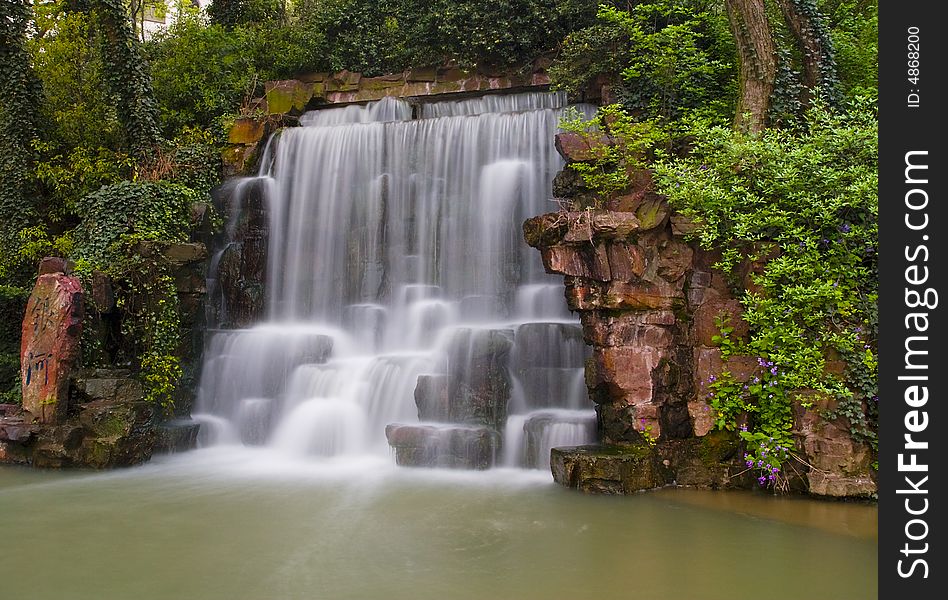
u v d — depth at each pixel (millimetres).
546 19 18906
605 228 10758
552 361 12133
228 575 7148
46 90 19734
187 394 14062
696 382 10648
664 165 11734
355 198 16859
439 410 12055
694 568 7230
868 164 10992
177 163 17422
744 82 13227
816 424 9695
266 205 17141
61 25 20531
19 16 18438
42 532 8578
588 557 7551
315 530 8570
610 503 9523
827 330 10016
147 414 12711
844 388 9586
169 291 13688
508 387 11945
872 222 10289
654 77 15258
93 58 20266
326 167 17203
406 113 19562
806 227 10852
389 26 20922
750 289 10711
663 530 8422
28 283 17438
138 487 10758
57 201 18562
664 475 10320
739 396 10344
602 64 16172
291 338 14312
